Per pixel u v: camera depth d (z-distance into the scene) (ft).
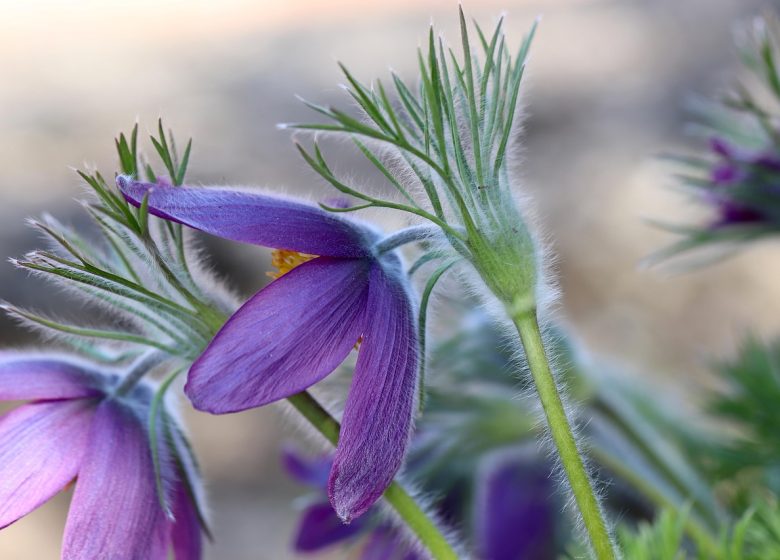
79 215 2.64
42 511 2.46
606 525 1.07
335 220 1.10
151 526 1.11
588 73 3.31
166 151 1.08
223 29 4.18
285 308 1.07
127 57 3.87
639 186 2.79
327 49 3.71
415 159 1.10
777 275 2.66
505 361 1.46
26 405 1.12
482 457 1.50
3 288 2.44
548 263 1.10
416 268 1.11
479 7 4.04
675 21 3.49
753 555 1.33
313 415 1.11
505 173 1.09
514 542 1.49
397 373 1.08
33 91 3.55
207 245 2.45
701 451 1.56
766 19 1.45
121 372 1.15
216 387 1.05
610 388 1.58
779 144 1.42
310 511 1.44
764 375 1.59
